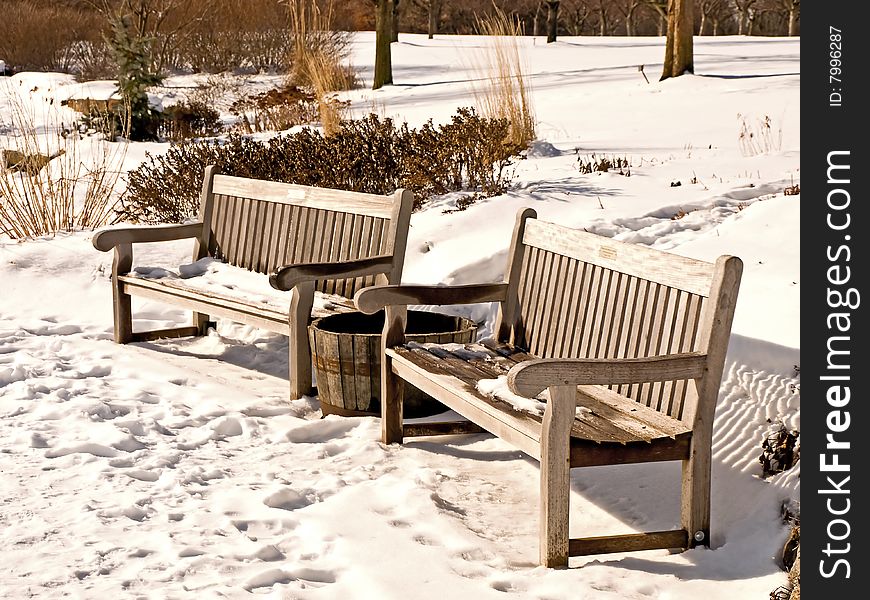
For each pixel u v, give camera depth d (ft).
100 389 16.78
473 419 12.16
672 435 10.73
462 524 11.57
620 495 12.58
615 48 101.91
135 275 20.12
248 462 13.75
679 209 22.95
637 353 12.12
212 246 21.31
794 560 10.16
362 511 11.80
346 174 25.94
